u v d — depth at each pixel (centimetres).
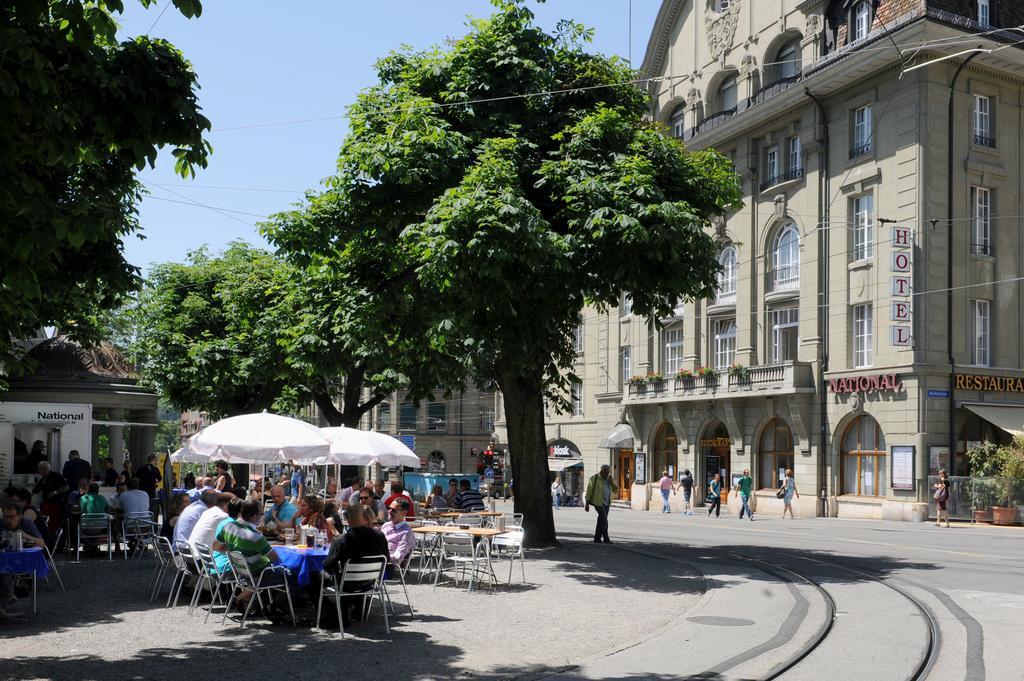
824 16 3753
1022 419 3306
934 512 3244
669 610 1231
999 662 911
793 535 2598
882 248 3450
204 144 925
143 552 1914
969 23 3322
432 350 2178
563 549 2000
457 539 1426
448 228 1559
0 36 754
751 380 3956
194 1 782
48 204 825
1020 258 3534
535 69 1839
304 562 1103
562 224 1784
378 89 1970
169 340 3600
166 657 933
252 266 3412
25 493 1434
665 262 1681
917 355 3284
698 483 4366
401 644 1004
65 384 2792
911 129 3347
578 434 5488
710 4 4453
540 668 889
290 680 836
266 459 1694
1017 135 3553
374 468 5594
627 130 1820
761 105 3956
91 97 874
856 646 991
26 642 1007
